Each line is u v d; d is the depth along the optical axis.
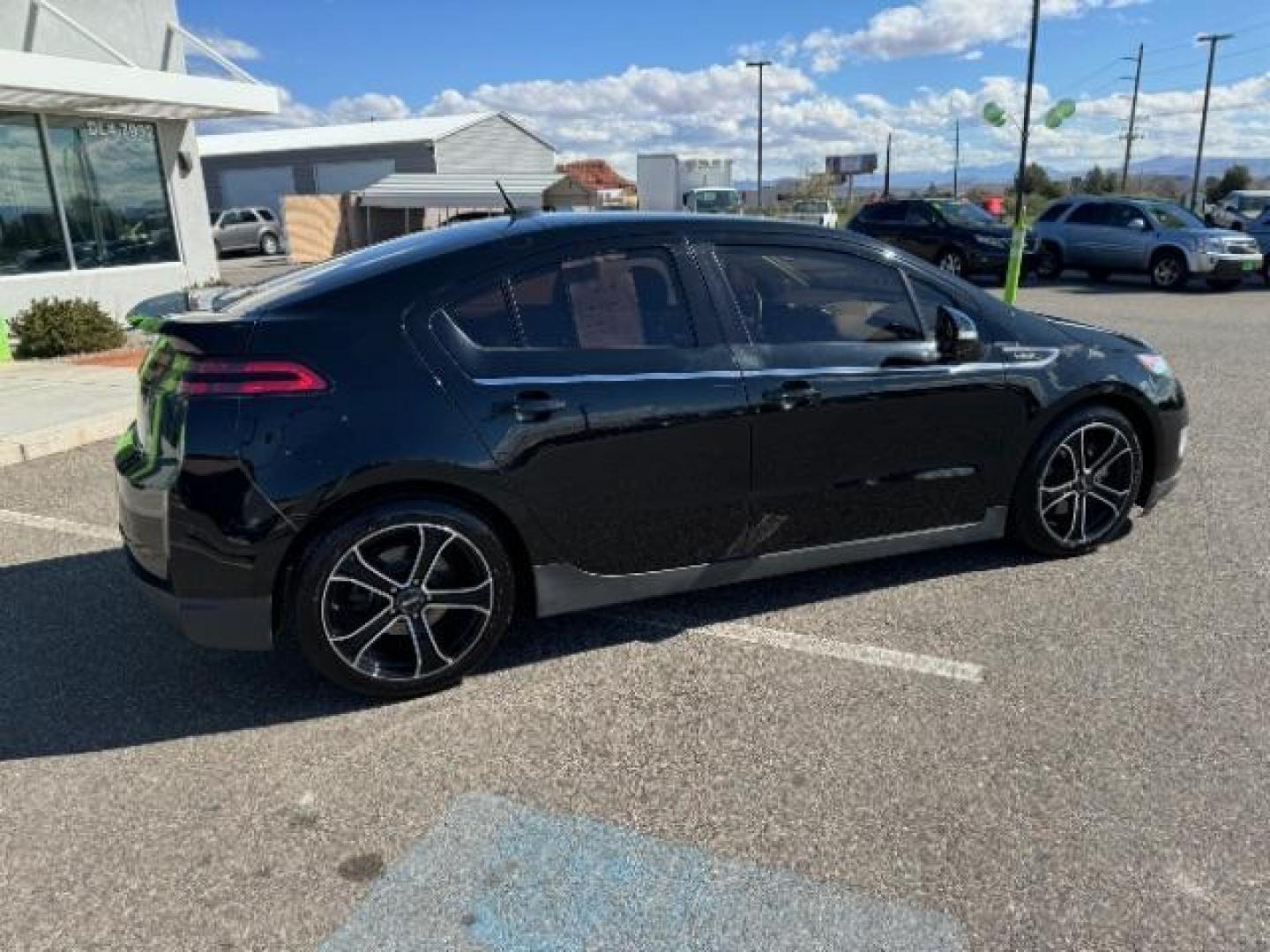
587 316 3.40
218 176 44.47
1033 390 4.04
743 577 3.75
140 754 3.00
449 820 2.65
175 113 12.30
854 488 3.80
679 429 3.44
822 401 3.65
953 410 3.91
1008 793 2.71
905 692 3.26
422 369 3.14
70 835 2.61
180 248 13.23
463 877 2.43
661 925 2.25
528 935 2.23
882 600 3.99
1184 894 2.32
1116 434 4.25
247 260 34.12
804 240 3.75
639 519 3.48
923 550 4.08
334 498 3.03
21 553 4.68
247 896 2.37
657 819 2.64
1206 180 61.59
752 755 2.93
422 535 3.18
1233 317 13.59
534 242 3.40
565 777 2.84
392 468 3.07
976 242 18.38
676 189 43.31
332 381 3.04
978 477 4.05
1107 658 3.46
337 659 3.16
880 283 3.87
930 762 2.87
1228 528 4.73
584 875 2.42
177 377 3.03
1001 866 2.43
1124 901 2.30
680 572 3.62
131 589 4.25
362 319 3.14
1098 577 4.16
